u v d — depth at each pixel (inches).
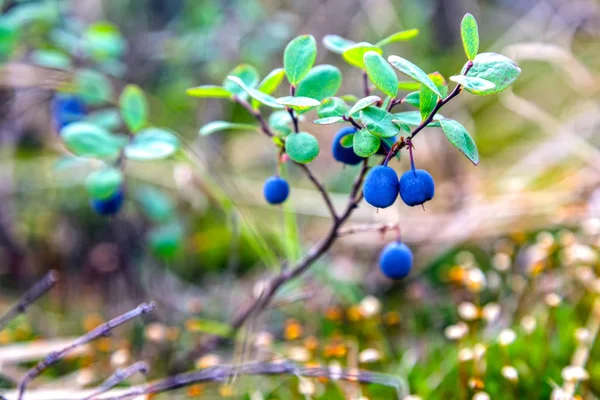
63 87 19.1
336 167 27.7
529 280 18.6
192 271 23.4
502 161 26.9
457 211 23.5
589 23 32.3
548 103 30.0
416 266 21.5
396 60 12.2
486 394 15.7
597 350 16.9
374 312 17.2
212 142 26.0
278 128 14.2
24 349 17.4
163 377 17.7
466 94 29.1
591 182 22.7
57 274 21.9
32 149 27.2
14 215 23.7
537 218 21.8
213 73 25.9
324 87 13.7
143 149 16.0
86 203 23.6
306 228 24.0
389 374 17.1
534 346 17.2
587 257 17.5
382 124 12.5
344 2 32.7
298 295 18.1
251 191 24.9
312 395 16.9
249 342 17.4
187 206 25.0
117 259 22.3
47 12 20.2
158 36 29.1
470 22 12.4
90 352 17.6
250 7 26.7
